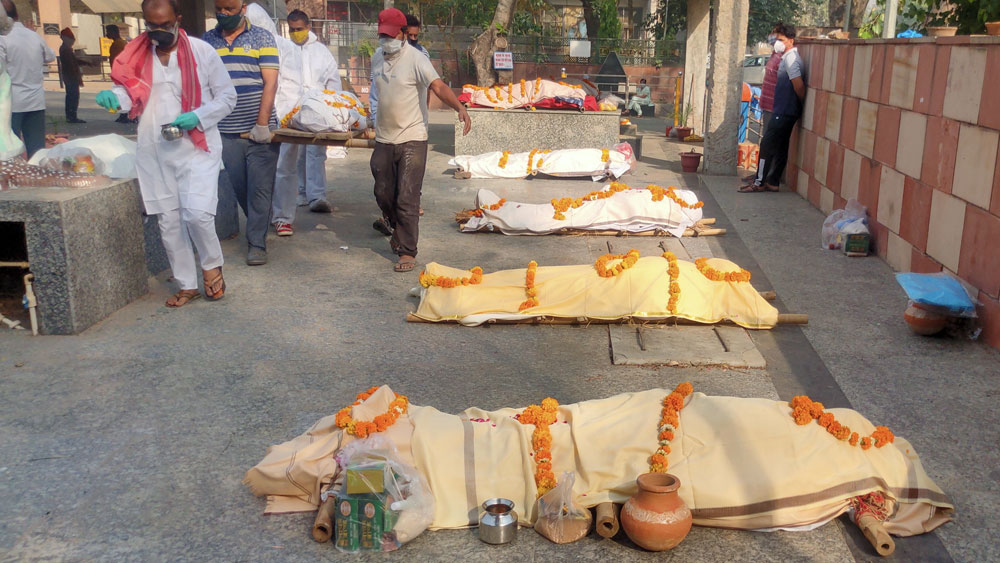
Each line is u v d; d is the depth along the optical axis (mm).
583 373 4727
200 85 5430
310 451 3379
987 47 5297
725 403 3400
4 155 5957
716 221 8812
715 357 4867
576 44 24281
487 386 4520
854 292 6297
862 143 7898
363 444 3273
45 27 29344
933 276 5402
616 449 3301
